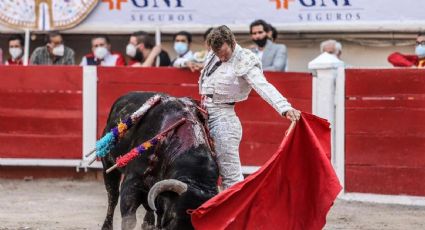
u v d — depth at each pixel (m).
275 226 8.57
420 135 14.18
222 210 8.14
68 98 15.90
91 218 12.48
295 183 8.75
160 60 16.88
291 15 17.59
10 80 15.96
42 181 16.00
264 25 15.67
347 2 17.42
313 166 8.74
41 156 16.02
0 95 16.00
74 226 11.88
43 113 15.96
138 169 9.15
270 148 15.24
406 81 14.23
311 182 8.77
